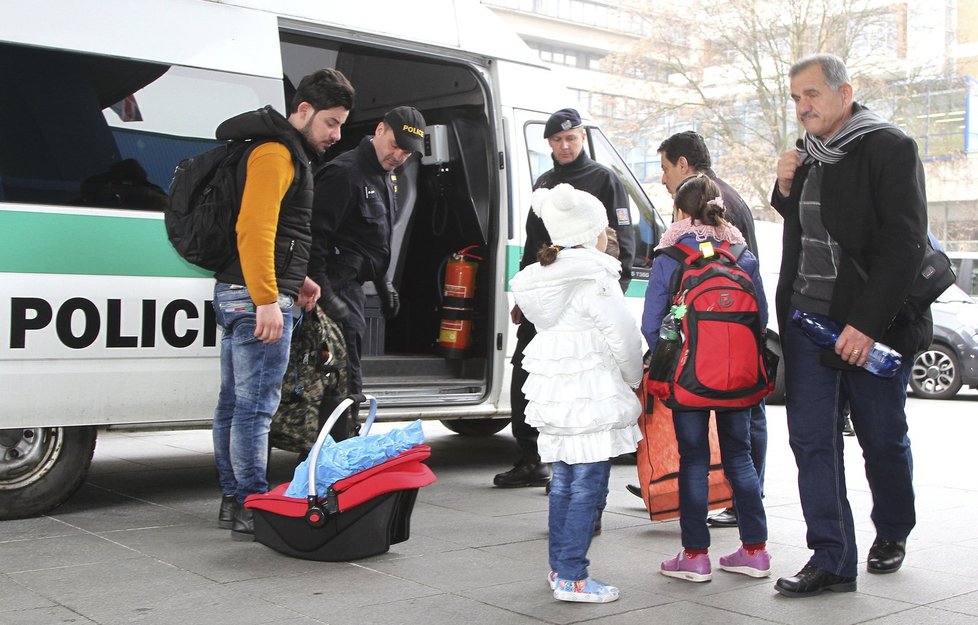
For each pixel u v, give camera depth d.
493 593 3.95
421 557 4.47
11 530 4.86
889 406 4.18
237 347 4.61
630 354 3.85
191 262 4.63
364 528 4.33
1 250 4.73
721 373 3.93
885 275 3.84
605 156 7.16
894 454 4.22
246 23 5.54
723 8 30.88
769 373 4.10
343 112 4.65
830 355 3.98
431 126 6.87
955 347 12.52
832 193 3.99
